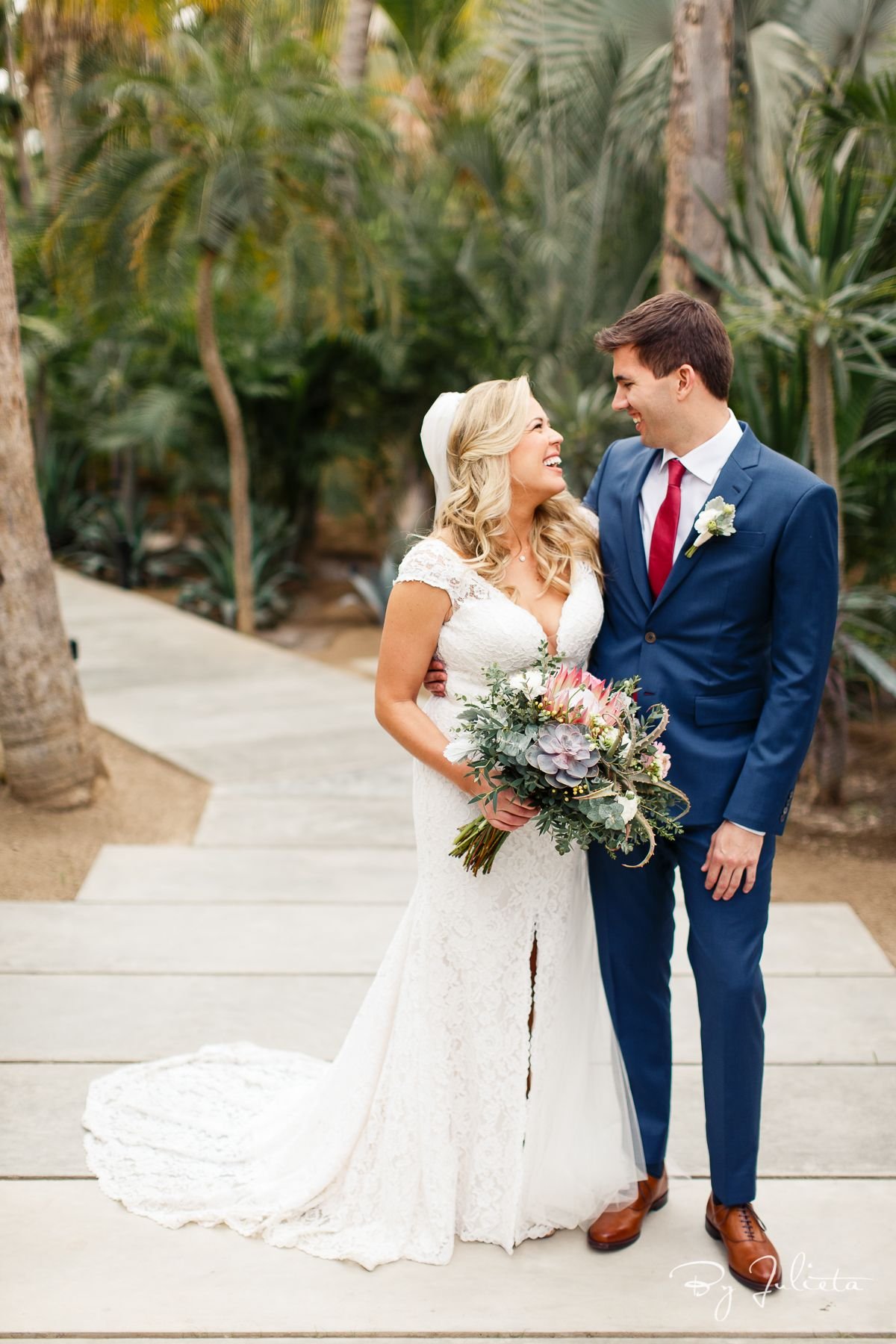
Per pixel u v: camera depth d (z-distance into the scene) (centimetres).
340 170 967
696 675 224
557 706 204
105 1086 286
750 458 219
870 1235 239
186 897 403
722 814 223
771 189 623
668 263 518
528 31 855
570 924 240
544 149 960
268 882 418
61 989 337
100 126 918
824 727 512
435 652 235
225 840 460
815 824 499
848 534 647
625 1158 238
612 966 240
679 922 393
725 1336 212
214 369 1062
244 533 1133
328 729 622
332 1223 239
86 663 770
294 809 499
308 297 1019
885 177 508
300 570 1331
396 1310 217
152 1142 264
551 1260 233
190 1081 288
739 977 220
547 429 235
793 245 510
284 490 1387
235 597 1197
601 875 239
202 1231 239
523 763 201
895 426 512
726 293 478
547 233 966
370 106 1155
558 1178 239
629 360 219
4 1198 247
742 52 611
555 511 243
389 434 1336
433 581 226
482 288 1128
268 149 936
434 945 235
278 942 369
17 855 434
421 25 1526
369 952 363
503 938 234
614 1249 234
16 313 441
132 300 989
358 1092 242
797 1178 258
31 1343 208
